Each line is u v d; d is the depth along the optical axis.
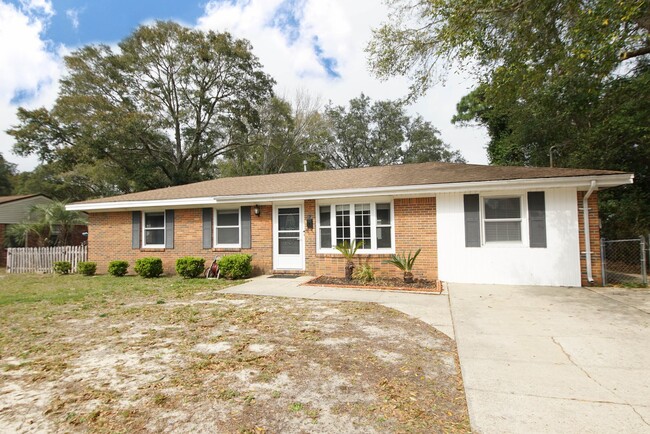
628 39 6.58
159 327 5.83
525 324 5.61
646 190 12.88
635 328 5.25
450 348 4.66
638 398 3.19
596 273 8.76
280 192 11.13
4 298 8.54
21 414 3.13
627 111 12.16
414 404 3.19
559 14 7.27
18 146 25.61
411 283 9.20
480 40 7.62
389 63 9.31
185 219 12.79
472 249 9.49
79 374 3.98
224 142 32.97
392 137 38.97
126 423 2.95
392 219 10.25
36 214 20.08
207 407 3.19
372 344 4.83
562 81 12.44
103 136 24.83
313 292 8.56
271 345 4.84
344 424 2.88
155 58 28.70
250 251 12.00
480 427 2.77
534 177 8.70
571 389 3.39
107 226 13.85
